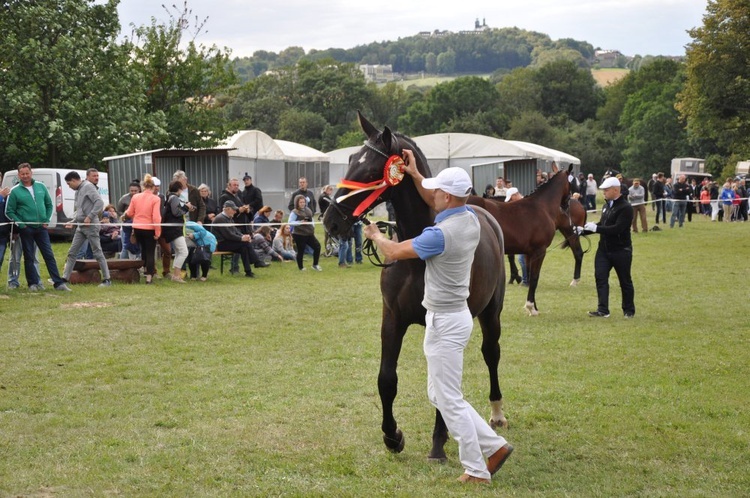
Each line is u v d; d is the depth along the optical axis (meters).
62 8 25.55
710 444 5.64
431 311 4.84
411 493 4.65
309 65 85.94
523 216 11.03
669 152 69.88
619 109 86.94
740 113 34.91
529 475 5.03
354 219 5.13
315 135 74.00
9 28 24.92
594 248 21.61
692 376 7.63
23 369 7.61
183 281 14.19
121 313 10.76
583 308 11.82
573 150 72.75
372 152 5.18
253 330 9.84
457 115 78.12
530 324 10.45
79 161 26.66
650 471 5.12
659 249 20.62
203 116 30.52
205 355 8.41
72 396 6.73
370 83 90.00
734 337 9.55
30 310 10.76
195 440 5.58
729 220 31.09
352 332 9.79
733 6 32.62
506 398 6.80
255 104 77.44
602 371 7.83
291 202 18.31
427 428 5.95
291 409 6.37
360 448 5.48
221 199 16.80
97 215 13.02
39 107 24.67
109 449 5.38
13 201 12.06
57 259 17.06
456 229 4.70
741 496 4.69
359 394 6.86
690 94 35.84
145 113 28.44
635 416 6.29
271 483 4.80
